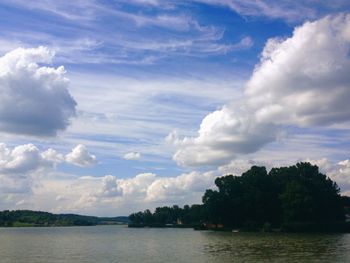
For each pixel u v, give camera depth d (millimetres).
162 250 92250
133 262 67188
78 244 122312
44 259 74375
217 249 90125
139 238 158875
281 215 198375
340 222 183125
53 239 160750
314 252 77938
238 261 64688
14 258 76500
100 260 71500
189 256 75750
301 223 178625
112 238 164000
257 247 92688
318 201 188500
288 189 182250
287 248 88500
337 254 73500
